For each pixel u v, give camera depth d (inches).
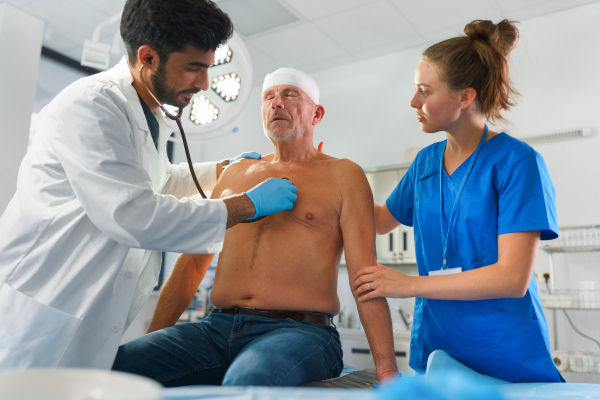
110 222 39.1
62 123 41.9
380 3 134.1
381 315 45.3
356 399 14.8
